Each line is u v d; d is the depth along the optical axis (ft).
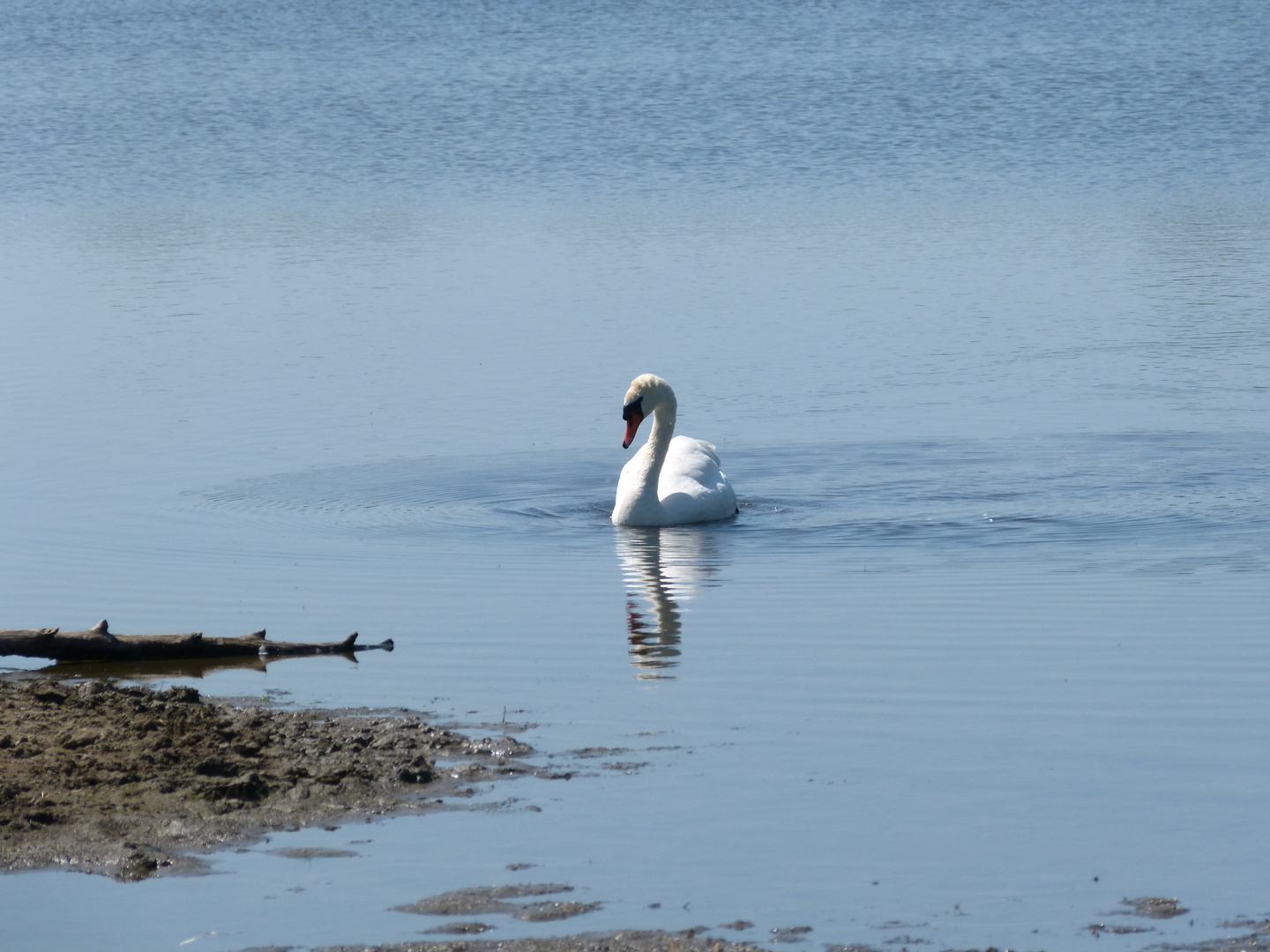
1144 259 120.26
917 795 34.17
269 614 49.70
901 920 28.45
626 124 203.62
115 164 183.21
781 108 213.05
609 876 30.17
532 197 159.53
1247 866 30.66
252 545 58.39
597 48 274.77
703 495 62.85
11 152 191.31
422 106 219.61
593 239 133.28
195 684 42.19
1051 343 93.20
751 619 48.62
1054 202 151.43
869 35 283.38
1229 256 120.88
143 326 101.71
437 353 92.73
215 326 101.19
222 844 31.53
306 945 27.53
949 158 180.55
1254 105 207.92
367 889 29.66
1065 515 61.67
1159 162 175.22
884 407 79.36
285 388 84.94
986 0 326.24
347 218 147.74
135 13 343.87
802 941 27.66
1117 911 28.81
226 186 169.27
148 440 74.69
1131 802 33.81
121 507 63.62
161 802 33.35
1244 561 54.80
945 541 58.49
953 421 76.54
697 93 224.53
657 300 107.76
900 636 46.50
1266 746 37.17
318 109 218.59
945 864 30.81
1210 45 257.34
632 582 53.47
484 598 51.44
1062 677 42.47
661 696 40.91
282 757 35.83
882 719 39.11
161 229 142.41
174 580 53.52
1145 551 56.44
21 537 59.16
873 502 64.64
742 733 38.09
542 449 73.51
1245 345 91.40
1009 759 36.35
